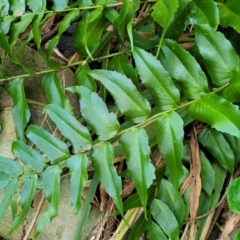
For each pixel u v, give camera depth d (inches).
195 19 23.6
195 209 25.9
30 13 26.0
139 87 26.8
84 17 25.6
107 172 23.5
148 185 23.0
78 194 23.7
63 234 27.1
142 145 23.2
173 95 23.4
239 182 23.5
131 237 25.7
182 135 22.9
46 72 25.9
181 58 23.5
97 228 27.4
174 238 25.3
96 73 23.7
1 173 24.4
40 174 25.0
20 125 25.9
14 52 28.0
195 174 26.1
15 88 26.0
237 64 23.3
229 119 22.2
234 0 23.2
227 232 26.2
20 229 27.1
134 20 28.9
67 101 25.7
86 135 23.9
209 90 23.6
